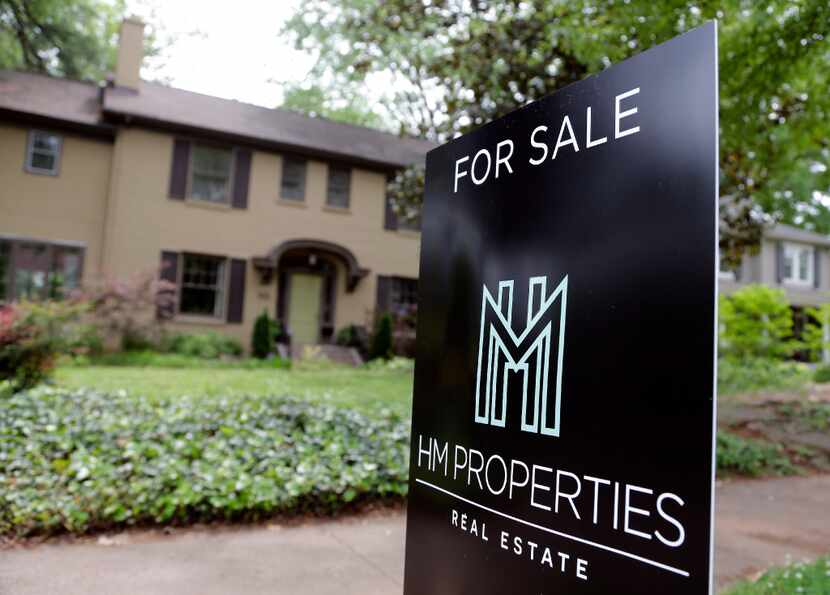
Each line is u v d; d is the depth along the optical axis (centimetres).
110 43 2444
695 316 135
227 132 1527
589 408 157
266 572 345
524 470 175
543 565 166
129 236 1436
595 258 161
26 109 1374
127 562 350
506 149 195
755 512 524
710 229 134
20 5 2098
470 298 204
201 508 417
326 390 902
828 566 364
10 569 331
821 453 755
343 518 453
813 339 1650
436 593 205
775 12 517
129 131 1454
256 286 1566
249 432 539
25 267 1375
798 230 2452
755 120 634
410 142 1944
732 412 944
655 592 137
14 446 470
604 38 565
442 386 213
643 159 151
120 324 1321
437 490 210
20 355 728
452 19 908
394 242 1748
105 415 555
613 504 148
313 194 1653
